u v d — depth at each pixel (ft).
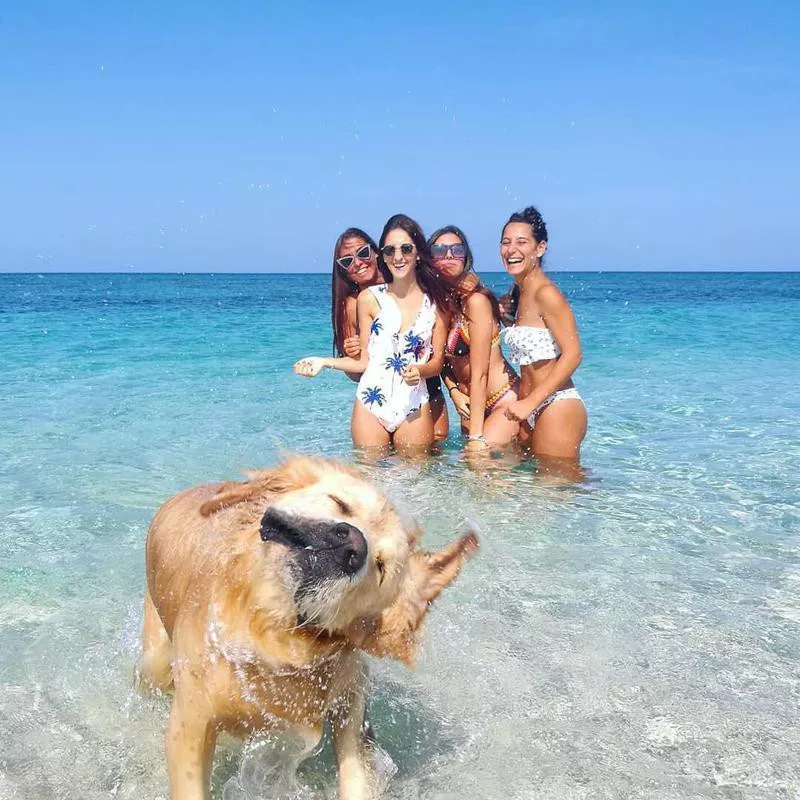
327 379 18.54
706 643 6.25
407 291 11.82
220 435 12.41
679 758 4.92
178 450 11.44
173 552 5.06
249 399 15.74
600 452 11.82
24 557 7.59
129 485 9.78
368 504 4.41
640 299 67.10
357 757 4.68
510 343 11.73
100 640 6.14
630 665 5.93
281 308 48.52
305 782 4.76
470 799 4.56
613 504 9.43
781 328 34.60
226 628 4.25
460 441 12.43
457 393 12.81
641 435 12.92
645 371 20.25
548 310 11.14
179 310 45.91
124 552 7.75
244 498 4.59
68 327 32.83
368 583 4.17
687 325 36.47
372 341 11.82
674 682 5.72
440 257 11.73
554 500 9.55
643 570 7.57
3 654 5.90
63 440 11.96
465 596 6.97
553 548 8.07
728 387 17.66
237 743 5.05
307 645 4.21
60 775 4.67
